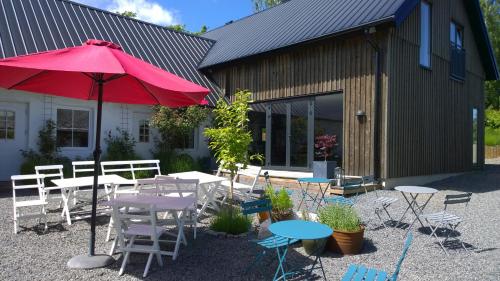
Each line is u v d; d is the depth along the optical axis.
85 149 12.35
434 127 12.74
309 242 5.18
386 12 10.14
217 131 7.16
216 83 15.76
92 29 13.77
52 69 3.72
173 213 5.21
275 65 13.48
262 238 5.56
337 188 9.51
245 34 16.23
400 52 10.91
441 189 11.12
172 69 14.82
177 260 4.94
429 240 5.98
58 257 5.00
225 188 8.41
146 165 12.84
